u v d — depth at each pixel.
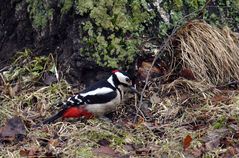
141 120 10.88
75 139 10.30
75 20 11.83
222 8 12.55
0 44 12.95
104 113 11.19
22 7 12.64
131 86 11.23
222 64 11.85
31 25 12.61
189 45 11.89
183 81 11.62
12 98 11.68
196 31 12.02
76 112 10.97
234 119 10.57
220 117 10.66
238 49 12.08
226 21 12.52
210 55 11.87
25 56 12.48
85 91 11.03
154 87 11.66
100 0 11.77
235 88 11.80
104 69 11.77
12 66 12.47
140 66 11.83
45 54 12.41
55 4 12.20
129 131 10.62
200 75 11.73
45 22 12.34
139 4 11.98
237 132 10.20
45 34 12.38
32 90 11.84
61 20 12.10
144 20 11.97
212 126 10.52
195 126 10.62
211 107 11.04
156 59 11.80
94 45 11.72
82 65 11.79
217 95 11.41
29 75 12.15
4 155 9.96
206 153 9.80
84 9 11.72
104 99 11.00
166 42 11.67
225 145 10.00
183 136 10.28
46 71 12.12
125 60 11.76
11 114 11.23
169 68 11.91
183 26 12.10
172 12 12.20
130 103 11.45
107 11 11.80
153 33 12.02
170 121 10.93
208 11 12.42
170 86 11.60
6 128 10.62
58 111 11.26
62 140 10.34
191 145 10.00
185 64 11.80
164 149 9.94
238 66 11.95
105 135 10.34
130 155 9.84
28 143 10.32
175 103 11.29
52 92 11.68
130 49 11.77
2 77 12.27
